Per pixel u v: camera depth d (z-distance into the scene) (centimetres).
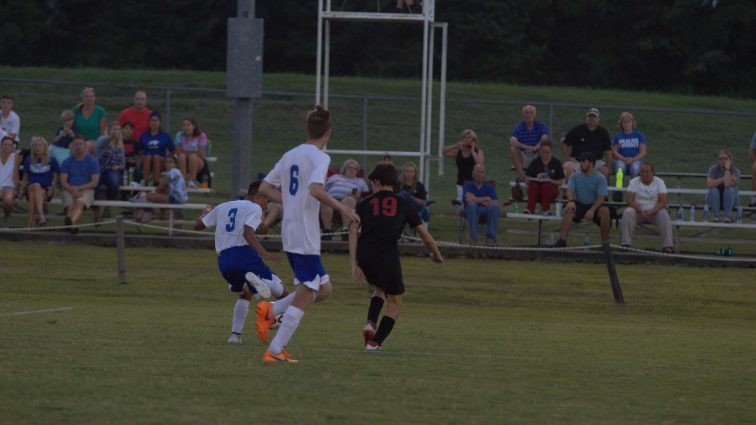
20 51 13062
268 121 9381
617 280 3853
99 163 4997
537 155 5203
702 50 12562
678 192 5194
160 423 1390
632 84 12900
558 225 5391
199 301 3634
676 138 9019
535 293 3947
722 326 3384
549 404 1614
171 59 13125
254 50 4816
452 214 5891
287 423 1413
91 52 13112
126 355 1992
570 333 2889
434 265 4419
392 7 12162
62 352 2008
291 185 1925
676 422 1505
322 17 5359
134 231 5028
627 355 2353
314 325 2916
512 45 12531
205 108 9981
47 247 4594
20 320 2720
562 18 12962
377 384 1738
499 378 1862
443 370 1939
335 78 11362
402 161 8369
